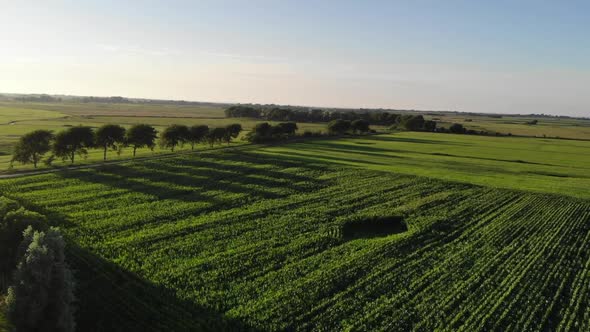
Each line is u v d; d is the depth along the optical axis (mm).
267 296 29844
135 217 46781
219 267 34562
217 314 27391
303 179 71500
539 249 40344
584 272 35188
